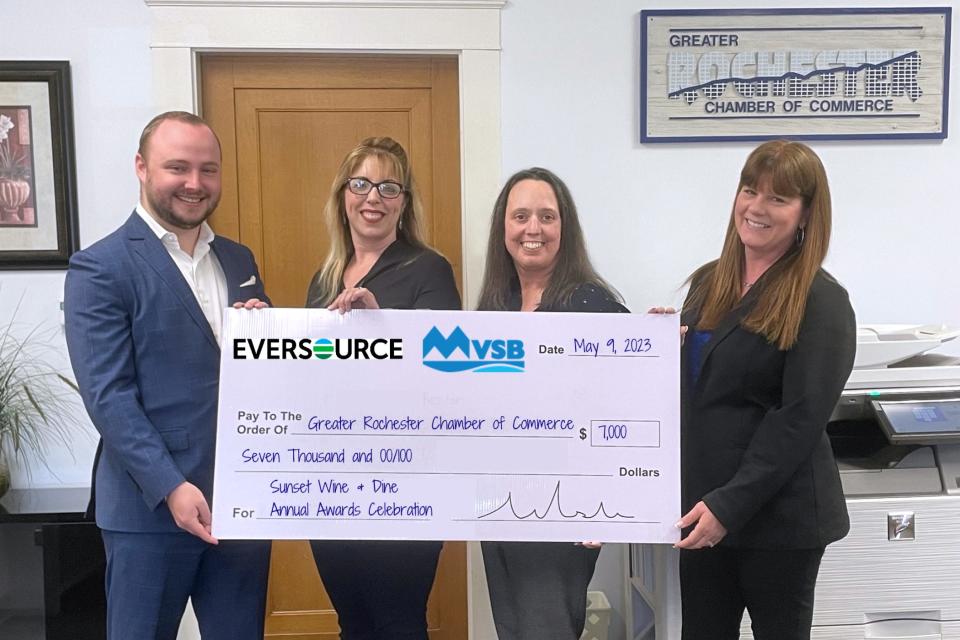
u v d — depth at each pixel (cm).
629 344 134
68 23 189
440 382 135
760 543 130
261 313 134
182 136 129
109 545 134
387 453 135
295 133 203
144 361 130
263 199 204
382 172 148
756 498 124
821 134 200
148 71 191
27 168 191
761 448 125
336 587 149
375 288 149
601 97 199
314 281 164
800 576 131
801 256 128
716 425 134
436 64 203
